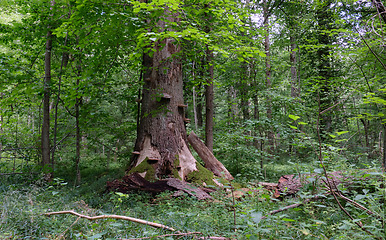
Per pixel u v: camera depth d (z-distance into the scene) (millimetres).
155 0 4574
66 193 5488
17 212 3092
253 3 9875
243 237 2389
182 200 4887
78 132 8648
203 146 7449
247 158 8398
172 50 6992
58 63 9180
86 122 7930
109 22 5605
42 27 7594
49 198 4324
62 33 6254
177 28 5281
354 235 2277
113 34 6051
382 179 2803
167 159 6461
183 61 7387
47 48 7914
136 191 5562
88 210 3605
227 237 2625
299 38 9828
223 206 3971
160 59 6988
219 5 5668
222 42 6648
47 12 7359
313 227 2604
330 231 2643
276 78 11195
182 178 6383
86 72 7020
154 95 6492
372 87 6020
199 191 5473
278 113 8484
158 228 2773
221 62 9844
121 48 7754
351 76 6953
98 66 6945
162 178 6246
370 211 2469
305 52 10383
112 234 2707
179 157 6605
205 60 8234
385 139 4660
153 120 6805
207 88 8391
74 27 5910
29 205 3389
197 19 6035
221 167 7242
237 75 9797
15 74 7699
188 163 6676
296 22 9758
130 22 5383
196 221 3209
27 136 9867
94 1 5172
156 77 7008
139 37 4961
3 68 6996
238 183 6570
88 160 12383
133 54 6000
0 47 10016
